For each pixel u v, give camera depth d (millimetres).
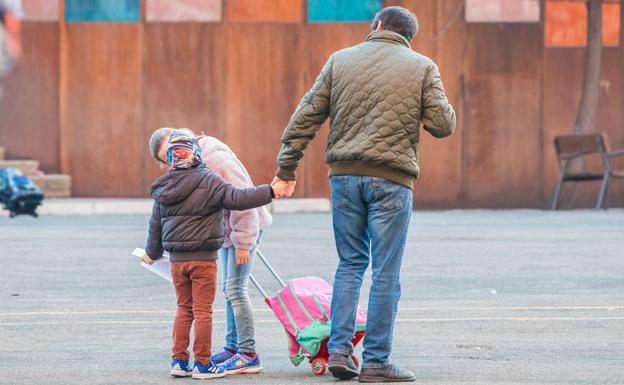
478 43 76250
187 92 75750
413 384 21047
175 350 21938
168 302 33062
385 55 21281
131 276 39094
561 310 31406
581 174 74250
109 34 75375
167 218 21578
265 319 29625
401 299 33625
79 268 41312
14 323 29078
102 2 75250
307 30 75875
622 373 22344
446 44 76188
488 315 30484
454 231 57125
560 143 74250
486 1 76250
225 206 21406
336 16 76000
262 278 38344
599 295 34562
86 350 25141
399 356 24281
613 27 77000
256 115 76000
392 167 21016
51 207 68750
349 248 21547
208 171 21625
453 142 76312
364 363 21297
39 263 42781
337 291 21438
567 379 21688
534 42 76500
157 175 75750
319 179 75562
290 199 73938
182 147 21422
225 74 75875
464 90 76375
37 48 75125
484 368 22828
